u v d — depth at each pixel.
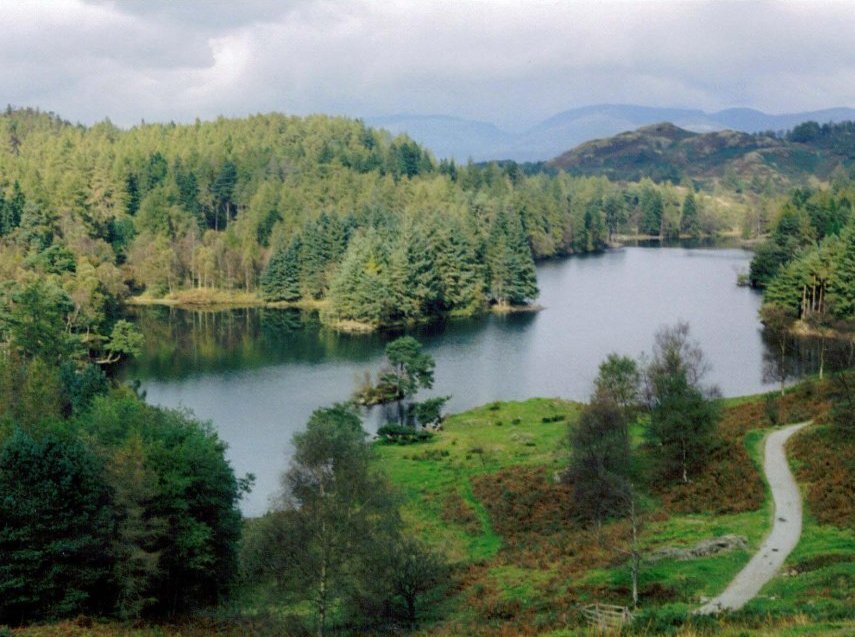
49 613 43.69
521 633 36.00
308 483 38.88
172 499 47.78
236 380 123.00
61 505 43.59
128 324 134.00
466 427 95.12
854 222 161.00
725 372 116.12
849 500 51.56
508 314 180.00
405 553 42.22
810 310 146.75
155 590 48.09
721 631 29.89
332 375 126.38
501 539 58.91
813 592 36.66
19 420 59.62
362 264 176.12
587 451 51.12
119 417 56.91
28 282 128.12
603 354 135.12
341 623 41.75
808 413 75.94
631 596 40.31
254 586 53.09
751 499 55.22
